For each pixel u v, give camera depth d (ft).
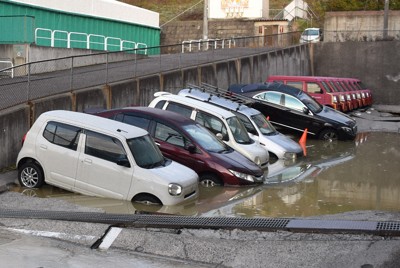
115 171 36.73
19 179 39.88
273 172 50.70
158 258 26.02
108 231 28.60
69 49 82.53
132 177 36.35
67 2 101.76
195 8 184.14
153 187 35.88
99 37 111.65
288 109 72.33
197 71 80.02
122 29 120.57
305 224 28.37
